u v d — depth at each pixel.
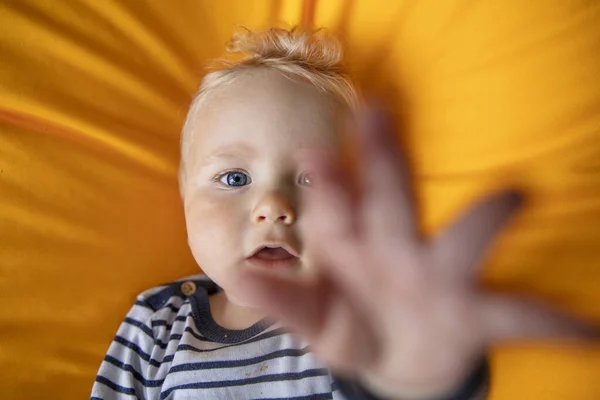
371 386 0.49
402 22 1.05
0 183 0.99
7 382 0.95
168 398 0.88
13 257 0.98
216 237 0.82
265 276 0.48
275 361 0.87
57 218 1.01
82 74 1.03
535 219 0.92
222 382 0.87
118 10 1.05
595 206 0.92
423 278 0.43
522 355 0.88
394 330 0.45
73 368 0.98
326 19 1.08
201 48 1.09
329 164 0.44
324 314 0.46
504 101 1.00
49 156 1.01
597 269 0.89
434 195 1.01
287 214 0.78
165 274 1.07
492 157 1.00
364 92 1.04
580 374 0.86
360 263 0.44
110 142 1.05
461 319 0.43
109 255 1.04
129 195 1.05
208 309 0.96
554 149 0.96
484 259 0.42
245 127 0.84
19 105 1.00
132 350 0.94
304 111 0.85
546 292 0.89
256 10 1.10
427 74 1.04
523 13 1.00
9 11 1.00
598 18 0.97
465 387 0.48
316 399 0.84
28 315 0.98
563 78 0.97
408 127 1.03
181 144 1.03
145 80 1.07
